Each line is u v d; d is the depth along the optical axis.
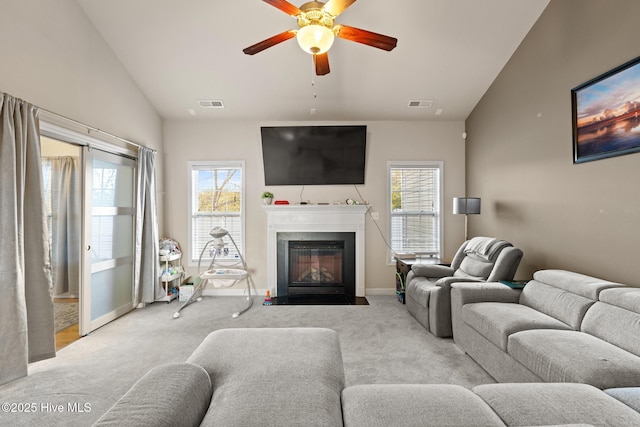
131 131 4.20
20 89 2.64
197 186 5.15
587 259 2.83
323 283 5.07
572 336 2.05
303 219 5.02
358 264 5.03
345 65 4.00
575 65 2.93
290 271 5.09
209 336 2.09
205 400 1.41
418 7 3.29
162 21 3.45
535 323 2.32
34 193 2.67
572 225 3.00
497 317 2.46
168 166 5.08
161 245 4.73
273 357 1.77
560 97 3.12
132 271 4.29
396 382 2.42
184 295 4.70
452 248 5.13
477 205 4.23
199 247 5.13
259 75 4.17
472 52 3.82
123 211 4.09
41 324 2.69
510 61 3.90
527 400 1.39
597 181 2.72
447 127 5.14
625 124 2.46
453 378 2.48
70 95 3.17
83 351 2.98
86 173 3.43
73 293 4.83
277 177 5.06
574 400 1.39
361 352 2.95
